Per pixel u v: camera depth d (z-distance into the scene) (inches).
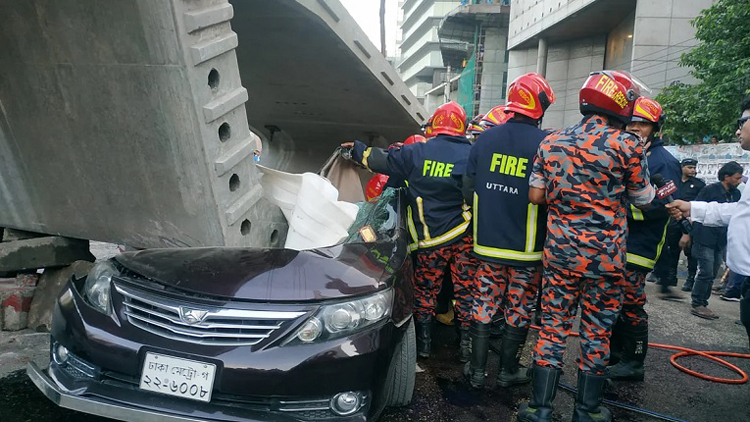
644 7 1026.1
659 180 132.6
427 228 152.6
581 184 113.0
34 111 133.6
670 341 197.8
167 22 106.8
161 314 91.0
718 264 268.7
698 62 520.7
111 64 116.6
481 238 136.9
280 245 141.8
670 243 275.0
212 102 118.6
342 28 170.4
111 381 91.9
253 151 131.6
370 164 157.3
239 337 89.0
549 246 118.1
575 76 1430.9
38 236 171.8
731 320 233.6
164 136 122.0
